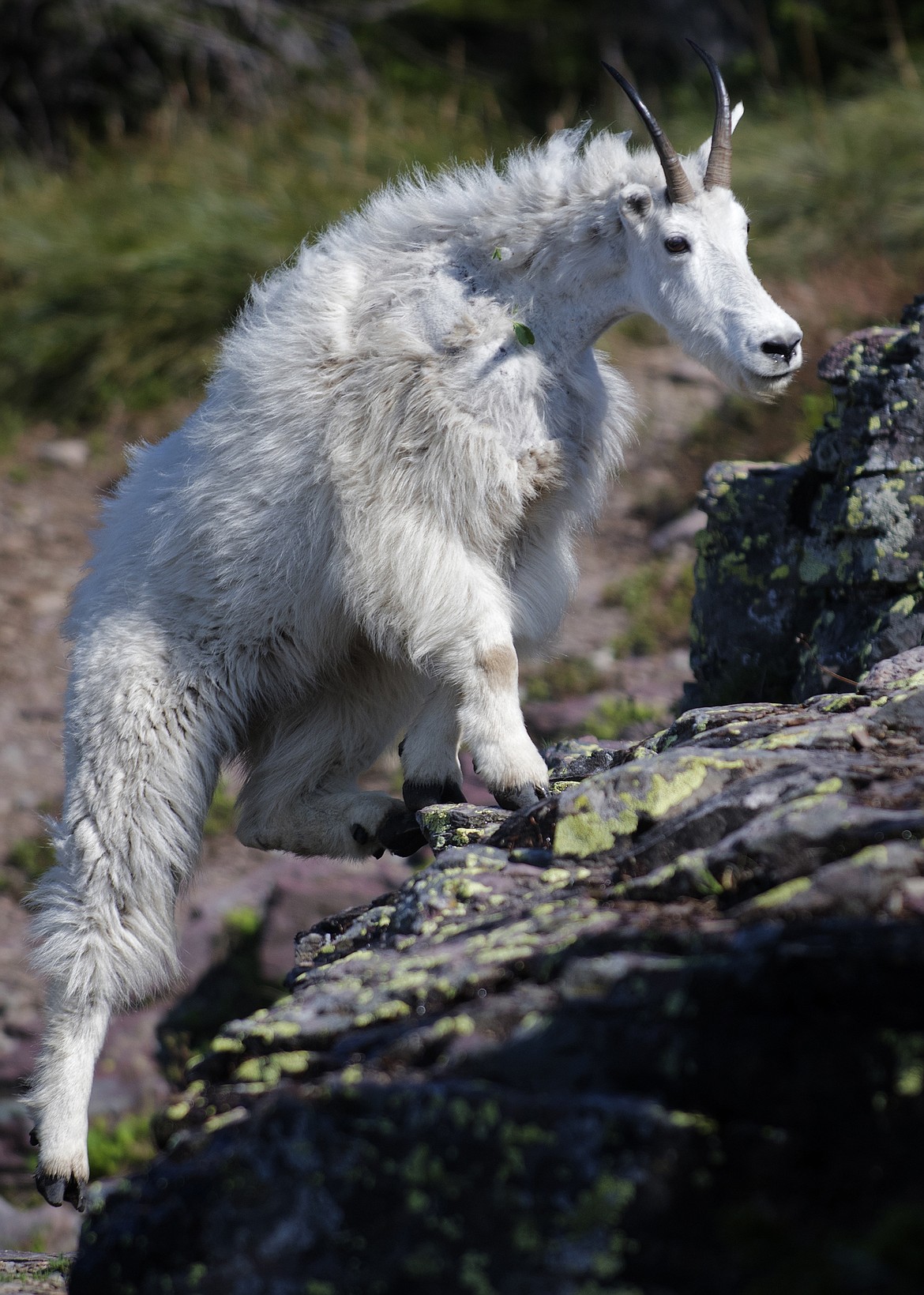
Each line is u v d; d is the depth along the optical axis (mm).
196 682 10727
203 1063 6375
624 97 40938
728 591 13297
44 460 30797
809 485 13117
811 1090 4828
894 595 11516
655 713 20078
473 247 10375
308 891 18406
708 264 9883
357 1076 5539
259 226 33281
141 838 10492
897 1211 4238
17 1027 18391
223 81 43406
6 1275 8266
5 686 24562
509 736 9672
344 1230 5074
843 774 6691
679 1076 5047
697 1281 4523
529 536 10672
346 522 10070
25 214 36469
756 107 36969
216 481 10633
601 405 10664
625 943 5785
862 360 12305
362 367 10148
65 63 43438
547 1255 4750
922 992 4879
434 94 41969
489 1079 5316
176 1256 5289
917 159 30844
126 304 32844
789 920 5570
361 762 11688
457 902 7117
